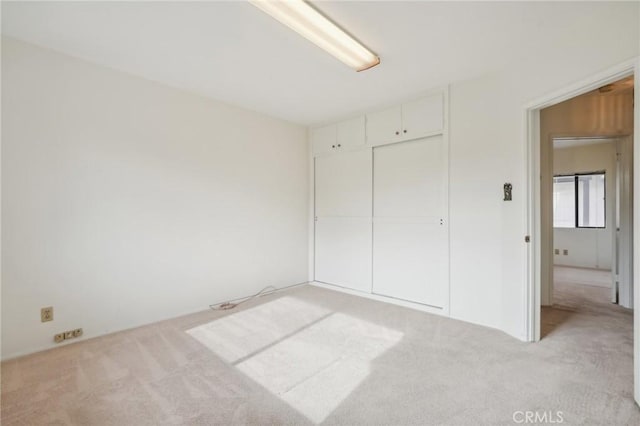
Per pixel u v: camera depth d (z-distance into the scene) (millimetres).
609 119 3238
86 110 2510
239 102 3463
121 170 2699
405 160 3408
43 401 1687
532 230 2404
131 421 1527
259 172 3818
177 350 2301
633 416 1533
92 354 2234
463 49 2336
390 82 2920
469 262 2855
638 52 1629
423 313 3115
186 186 3129
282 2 1770
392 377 1910
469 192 2846
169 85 2996
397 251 3479
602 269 5402
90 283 2535
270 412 1590
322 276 4316
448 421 1512
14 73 2191
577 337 2488
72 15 1927
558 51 2129
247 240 3688
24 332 2238
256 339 2496
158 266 2930
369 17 1948
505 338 2477
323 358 2168
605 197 5449
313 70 2688
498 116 2639
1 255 2156
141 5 1832
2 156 2152
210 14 1921
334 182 4156
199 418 1545
